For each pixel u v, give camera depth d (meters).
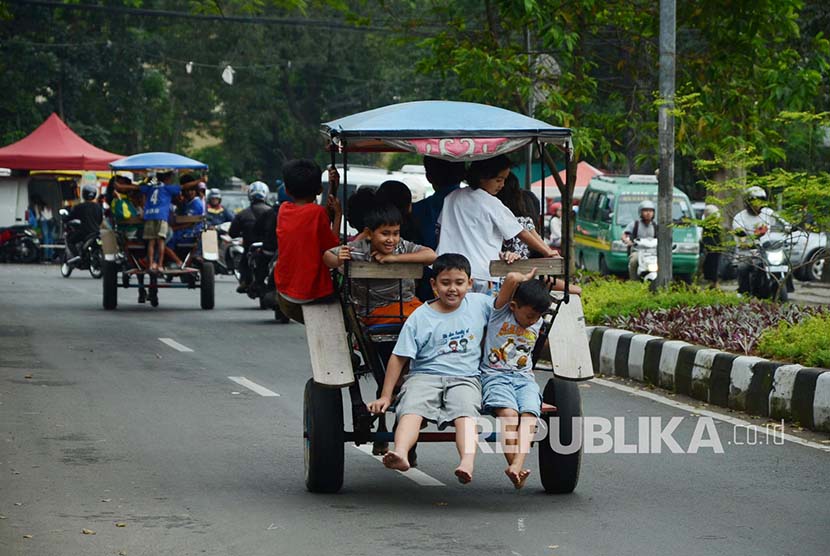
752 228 29.91
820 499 11.63
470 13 30.69
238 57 92.56
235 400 17.44
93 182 58.34
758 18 25.67
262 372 20.42
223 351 23.23
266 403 17.22
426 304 11.05
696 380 17.75
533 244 11.93
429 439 10.98
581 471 12.93
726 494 11.82
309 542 9.93
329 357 11.25
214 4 30.72
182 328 27.28
